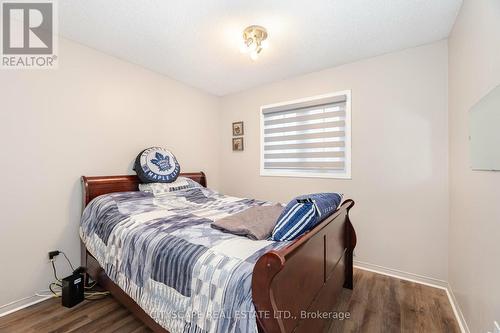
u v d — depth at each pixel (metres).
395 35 1.98
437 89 2.07
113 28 1.89
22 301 1.76
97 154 2.22
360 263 2.45
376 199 2.36
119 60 2.39
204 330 0.95
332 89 2.62
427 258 2.12
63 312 1.69
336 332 1.51
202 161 3.37
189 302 1.04
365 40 2.06
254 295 0.83
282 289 0.90
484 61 1.21
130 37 2.02
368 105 2.40
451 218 1.95
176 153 3.00
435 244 2.09
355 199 2.47
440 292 1.98
